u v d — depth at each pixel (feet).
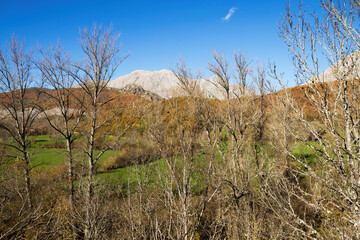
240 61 40.45
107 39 44.62
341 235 12.89
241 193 28.07
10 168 48.70
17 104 52.85
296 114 11.68
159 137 24.04
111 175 53.52
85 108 46.93
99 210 25.98
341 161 10.69
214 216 27.25
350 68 10.08
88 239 20.35
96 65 44.91
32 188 46.16
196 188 29.76
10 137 59.77
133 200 26.99
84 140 54.75
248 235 23.95
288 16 11.70
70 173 44.19
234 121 36.35
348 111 10.37
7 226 28.14
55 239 21.77
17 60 48.83
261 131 37.40
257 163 35.29
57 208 29.37
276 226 23.50
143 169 39.09
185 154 20.66
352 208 11.23
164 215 21.33
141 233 17.93
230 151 31.27
